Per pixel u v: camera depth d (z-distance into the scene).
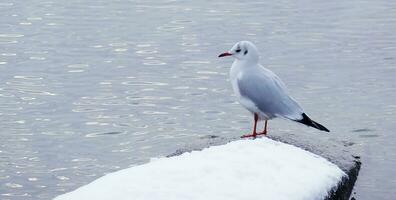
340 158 11.62
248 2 29.38
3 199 12.89
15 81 19.38
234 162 9.95
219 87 18.83
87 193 8.88
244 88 12.61
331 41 23.20
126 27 25.17
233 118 16.67
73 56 21.70
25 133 15.91
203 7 28.42
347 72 20.00
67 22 25.92
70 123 16.50
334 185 10.11
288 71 20.16
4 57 21.59
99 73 20.05
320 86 18.88
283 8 28.09
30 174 13.89
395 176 12.98
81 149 15.07
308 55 21.67
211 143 12.09
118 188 8.98
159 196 8.82
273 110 12.47
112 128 16.17
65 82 19.31
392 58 21.33
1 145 15.25
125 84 19.14
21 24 25.55
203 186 9.15
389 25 25.30
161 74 19.92
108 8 28.28
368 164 13.63
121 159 14.57
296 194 9.26
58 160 14.52
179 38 23.62
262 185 9.34
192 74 19.92
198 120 16.61
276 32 24.34
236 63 12.84
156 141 15.45
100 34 24.20
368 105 17.44
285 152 10.55
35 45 22.88
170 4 29.12
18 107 17.48
